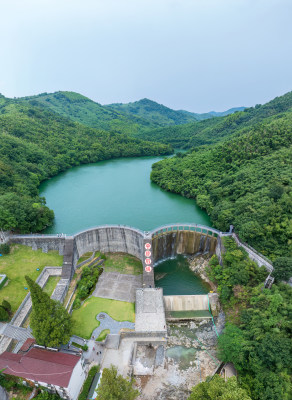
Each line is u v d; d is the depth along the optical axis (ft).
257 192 257.34
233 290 187.21
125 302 200.64
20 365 129.80
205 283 233.14
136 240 247.09
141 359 168.35
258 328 150.71
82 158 582.76
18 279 202.28
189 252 274.57
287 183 249.55
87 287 207.10
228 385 120.57
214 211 290.15
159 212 348.38
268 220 211.82
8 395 127.03
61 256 232.12
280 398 119.85
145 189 439.63
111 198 396.57
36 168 433.07
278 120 417.90
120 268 239.09
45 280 206.08
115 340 171.73
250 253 211.41
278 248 199.82
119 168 572.10
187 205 372.58
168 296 208.64
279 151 323.37
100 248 256.52
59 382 122.11
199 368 163.63
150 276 215.51
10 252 227.40
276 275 172.35
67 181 471.62
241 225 225.35
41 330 137.80
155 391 150.61
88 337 171.12
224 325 189.16
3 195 271.69
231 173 357.20
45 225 301.43
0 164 345.92
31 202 298.35
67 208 357.00
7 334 156.25
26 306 178.40
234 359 149.38
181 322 196.75
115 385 115.34
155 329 177.58
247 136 402.11
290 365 129.29
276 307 153.07
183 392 150.51
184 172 430.20
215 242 256.52
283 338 133.90
